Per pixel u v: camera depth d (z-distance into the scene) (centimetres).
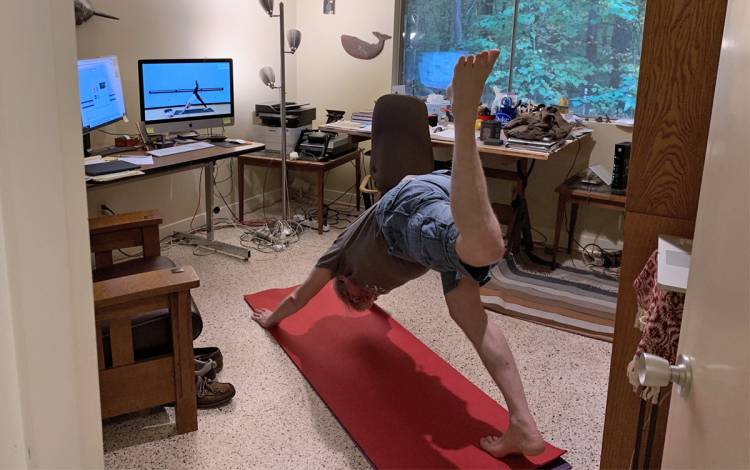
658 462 169
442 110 455
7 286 52
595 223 430
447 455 215
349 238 255
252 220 476
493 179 457
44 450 57
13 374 53
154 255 282
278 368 270
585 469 214
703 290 90
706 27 151
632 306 172
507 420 236
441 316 325
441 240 200
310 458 214
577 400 253
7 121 50
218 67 407
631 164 164
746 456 61
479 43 454
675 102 157
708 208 93
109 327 211
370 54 447
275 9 488
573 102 432
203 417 235
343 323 308
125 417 234
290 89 518
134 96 392
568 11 417
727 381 70
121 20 376
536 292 355
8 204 51
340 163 459
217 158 364
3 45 49
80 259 60
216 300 334
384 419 234
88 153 343
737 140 78
